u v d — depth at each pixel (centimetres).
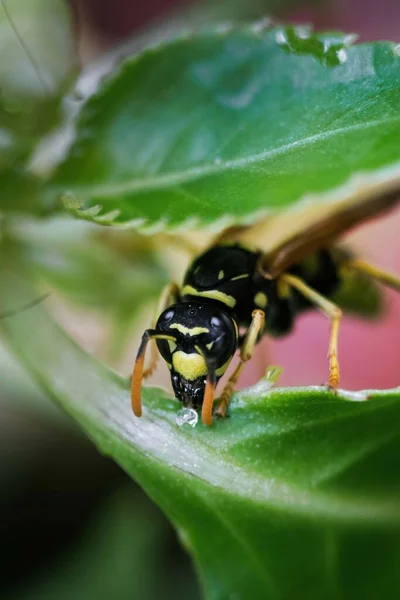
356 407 7
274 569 7
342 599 7
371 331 10
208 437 7
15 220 8
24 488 10
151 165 7
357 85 7
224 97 7
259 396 7
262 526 7
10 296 8
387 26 10
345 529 7
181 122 7
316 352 10
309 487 7
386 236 10
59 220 8
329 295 9
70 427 10
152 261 9
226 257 8
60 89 7
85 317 9
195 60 7
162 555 9
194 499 7
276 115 7
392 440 7
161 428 7
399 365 10
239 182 7
